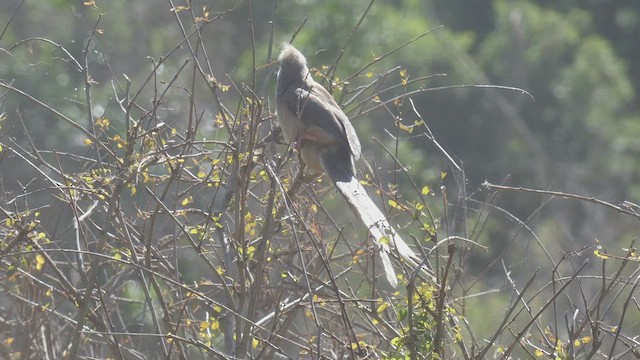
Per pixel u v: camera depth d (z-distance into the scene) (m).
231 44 22.66
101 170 9.67
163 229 12.21
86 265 11.09
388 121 23.41
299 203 10.96
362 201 10.55
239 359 8.85
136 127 9.57
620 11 32.38
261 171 10.13
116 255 9.76
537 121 28.97
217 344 10.88
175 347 10.04
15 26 23.53
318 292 9.84
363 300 9.16
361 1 22.19
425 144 26.56
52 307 11.12
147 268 9.24
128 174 9.57
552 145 28.53
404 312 8.85
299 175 10.76
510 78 29.09
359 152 10.95
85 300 9.03
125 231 9.57
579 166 27.98
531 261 20.86
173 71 21.94
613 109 29.19
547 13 29.75
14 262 9.64
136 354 10.59
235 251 9.91
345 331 9.49
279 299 9.50
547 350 10.17
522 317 16.16
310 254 10.96
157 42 23.94
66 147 19.58
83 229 10.99
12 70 20.39
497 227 21.17
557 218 24.06
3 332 11.18
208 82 10.16
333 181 10.82
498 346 10.56
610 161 27.91
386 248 9.16
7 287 10.62
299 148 11.06
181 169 9.91
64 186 9.67
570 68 29.25
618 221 25.56
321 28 21.61
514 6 29.75
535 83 29.22
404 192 19.83
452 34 28.92
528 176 27.09
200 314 11.80
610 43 32.22
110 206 9.28
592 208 25.94
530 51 29.38
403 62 25.30
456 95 27.12
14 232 9.73
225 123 10.04
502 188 8.95
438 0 31.34
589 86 29.12
